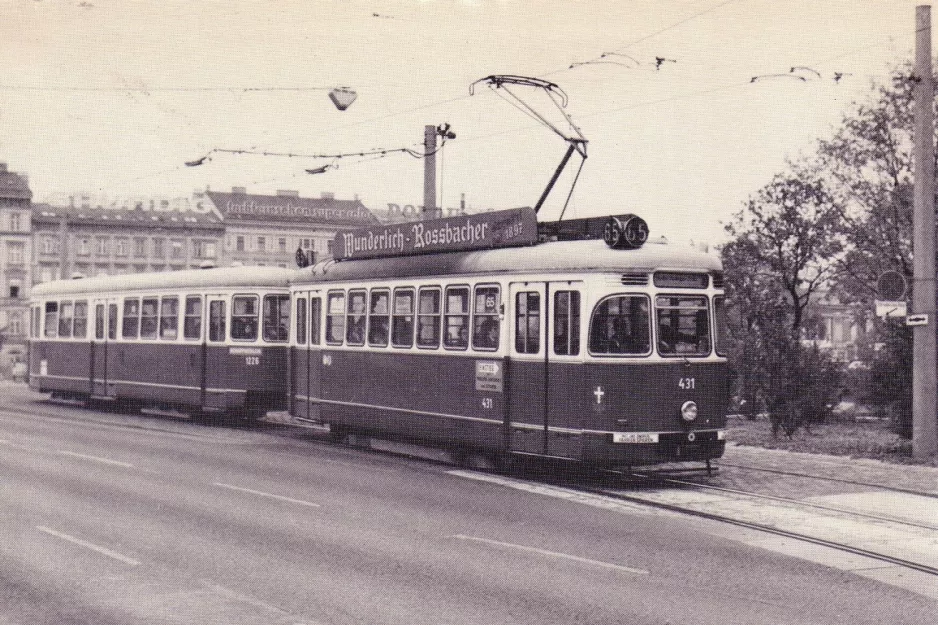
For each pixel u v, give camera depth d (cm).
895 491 1433
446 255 1756
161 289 2661
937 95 2425
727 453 1912
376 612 805
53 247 8806
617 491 1448
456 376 1698
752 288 2767
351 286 1980
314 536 1100
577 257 1496
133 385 2752
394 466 1702
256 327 2448
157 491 1401
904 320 1938
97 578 916
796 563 991
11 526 1152
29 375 3266
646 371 1467
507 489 1455
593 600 843
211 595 857
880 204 2602
